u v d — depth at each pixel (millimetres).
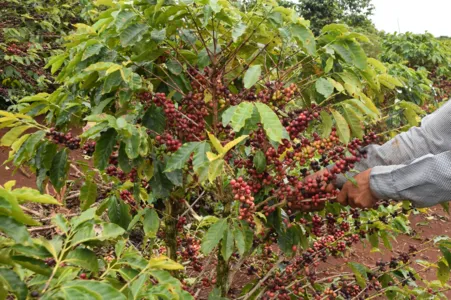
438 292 2830
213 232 1961
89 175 2309
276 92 2084
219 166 1653
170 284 1389
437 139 1964
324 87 2041
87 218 1482
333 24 2100
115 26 2012
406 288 2732
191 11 1970
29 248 1261
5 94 6121
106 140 1844
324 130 2098
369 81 2322
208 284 2516
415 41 9711
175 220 2418
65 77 2270
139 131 1810
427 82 5473
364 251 4340
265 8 2080
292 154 2086
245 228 1999
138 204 2217
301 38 1985
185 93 2283
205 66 2193
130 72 1871
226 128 2096
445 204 2395
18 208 1121
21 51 6043
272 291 2428
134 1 2020
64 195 3211
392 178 1901
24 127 2018
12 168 4715
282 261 2820
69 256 1398
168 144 1960
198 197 2697
